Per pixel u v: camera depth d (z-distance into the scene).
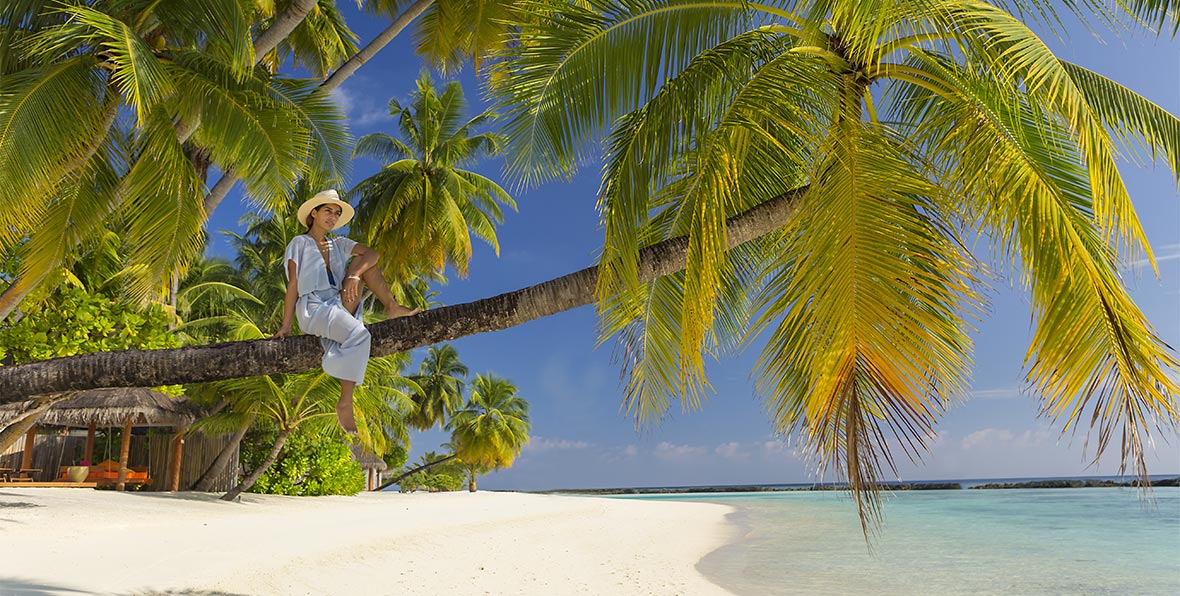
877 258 3.48
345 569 9.63
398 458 43.94
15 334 9.80
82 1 8.28
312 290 3.81
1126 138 5.05
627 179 4.51
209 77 8.81
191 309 25.78
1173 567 13.12
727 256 6.14
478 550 13.16
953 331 3.76
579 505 29.83
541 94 5.33
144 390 17.44
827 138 3.94
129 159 9.00
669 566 12.81
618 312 5.51
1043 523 24.12
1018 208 3.96
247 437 22.22
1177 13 4.40
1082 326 3.58
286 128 9.15
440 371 48.69
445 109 25.31
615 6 5.21
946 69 4.88
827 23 4.76
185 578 7.56
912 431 3.11
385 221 23.03
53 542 9.35
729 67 4.71
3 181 7.11
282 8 13.50
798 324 3.68
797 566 13.16
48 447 22.11
